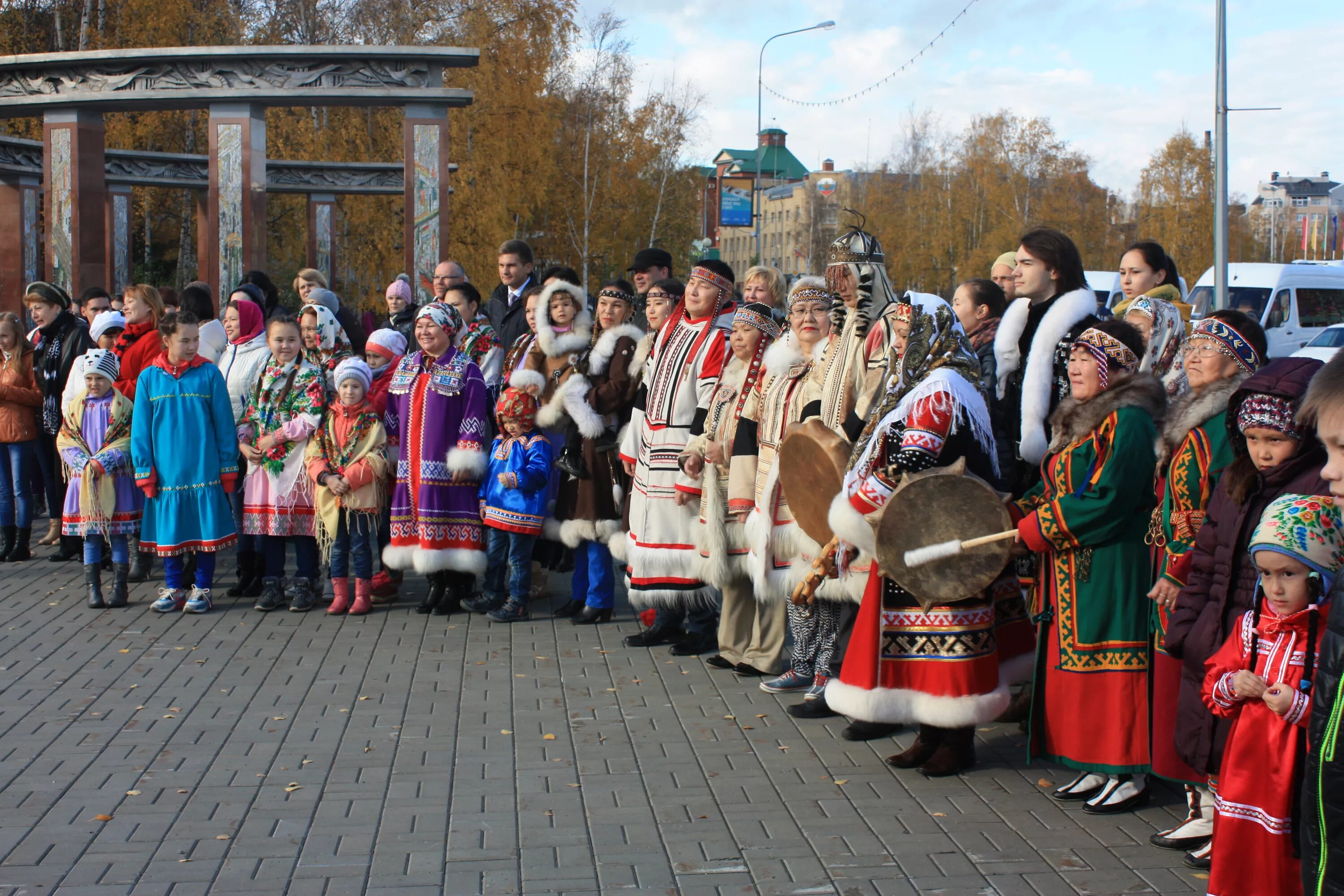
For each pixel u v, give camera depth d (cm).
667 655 639
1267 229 10775
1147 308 503
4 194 2219
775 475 548
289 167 2566
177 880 359
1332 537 303
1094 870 370
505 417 698
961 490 417
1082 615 413
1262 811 314
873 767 468
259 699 546
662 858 377
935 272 6278
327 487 702
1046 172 6069
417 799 427
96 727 504
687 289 636
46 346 903
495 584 729
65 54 1620
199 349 828
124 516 727
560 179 4003
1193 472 383
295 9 3581
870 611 445
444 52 1583
